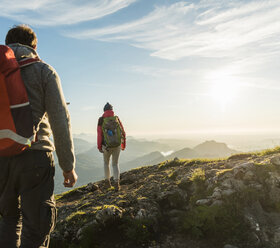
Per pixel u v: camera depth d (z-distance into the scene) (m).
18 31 2.44
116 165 7.25
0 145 1.91
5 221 2.36
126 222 4.13
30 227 2.18
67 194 8.70
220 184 4.57
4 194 2.22
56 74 2.34
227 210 4.02
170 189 5.00
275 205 4.14
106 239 3.92
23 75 2.11
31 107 2.08
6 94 1.88
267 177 4.53
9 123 1.88
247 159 6.18
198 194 4.67
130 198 5.12
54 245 3.94
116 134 6.96
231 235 3.67
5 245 2.24
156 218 4.21
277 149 6.79
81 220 4.37
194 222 3.92
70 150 2.21
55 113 2.17
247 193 4.25
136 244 3.74
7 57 1.98
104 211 4.19
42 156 2.16
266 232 3.66
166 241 3.77
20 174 2.08
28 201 2.14
